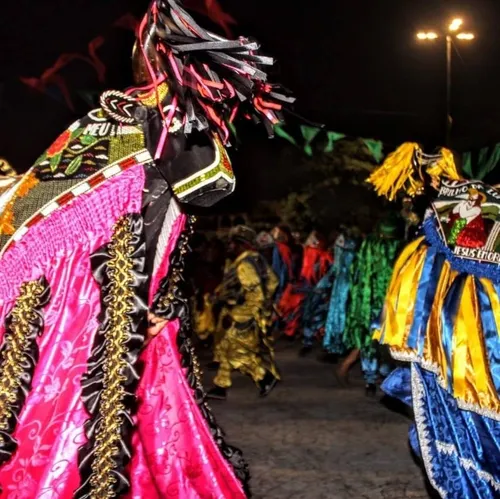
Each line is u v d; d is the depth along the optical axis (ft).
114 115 8.00
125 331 7.63
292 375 29.78
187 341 8.99
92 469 7.54
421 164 14.28
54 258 7.82
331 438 20.38
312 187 61.62
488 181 16.35
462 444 12.88
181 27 7.72
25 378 7.64
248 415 23.03
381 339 13.61
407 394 14.30
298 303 38.99
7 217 8.01
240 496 8.96
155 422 8.61
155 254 8.05
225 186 7.90
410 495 15.99
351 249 30.42
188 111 7.59
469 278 13.16
